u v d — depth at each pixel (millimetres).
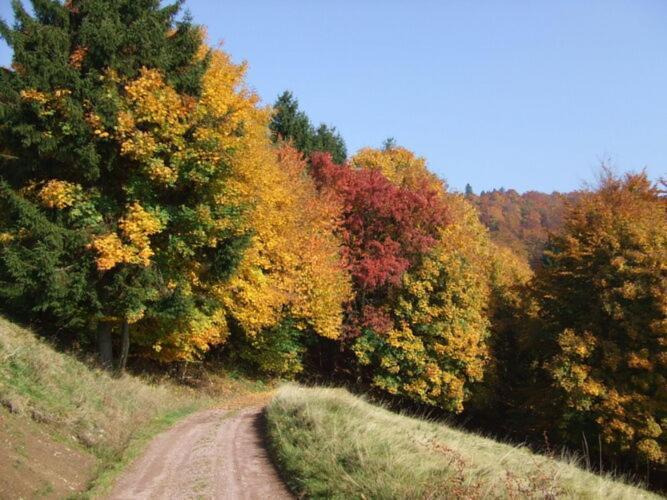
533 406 27828
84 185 16344
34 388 11156
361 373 36781
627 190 32188
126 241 16109
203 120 16844
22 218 14703
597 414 24812
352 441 10242
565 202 32250
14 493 7480
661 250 24938
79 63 15688
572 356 25656
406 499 7621
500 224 83562
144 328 19891
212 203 17844
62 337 17734
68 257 15734
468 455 11336
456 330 31812
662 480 25875
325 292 28234
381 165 47219
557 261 29500
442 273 33344
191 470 10438
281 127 49156
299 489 9148
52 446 9578
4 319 15062
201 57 20594
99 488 8844
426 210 33969
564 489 9086
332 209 32188
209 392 23469
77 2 16594
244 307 23016
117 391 14758
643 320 24562
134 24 16016
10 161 15914
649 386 24391
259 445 12680
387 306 32969
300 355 34812
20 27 15391
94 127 15164
